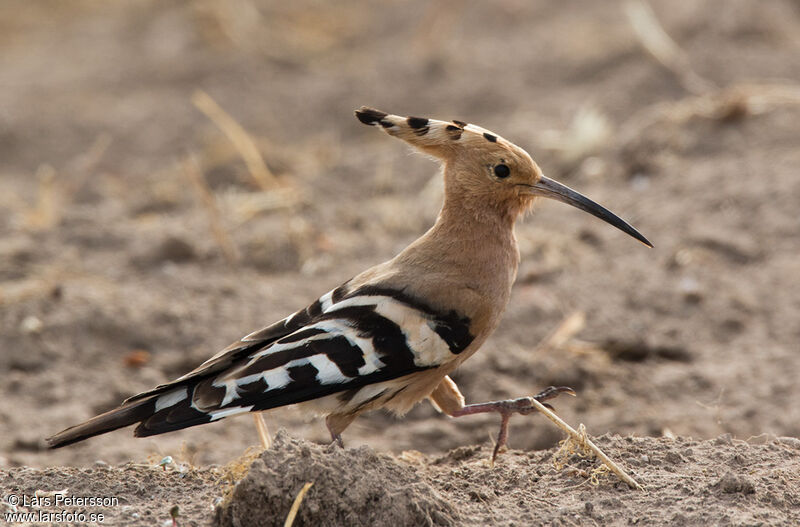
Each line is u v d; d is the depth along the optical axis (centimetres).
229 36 2170
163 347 1194
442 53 2022
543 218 1452
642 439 778
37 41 2402
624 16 2062
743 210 1386
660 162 1536
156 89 2047
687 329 1190
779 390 1050
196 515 663
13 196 1656
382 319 719
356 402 722
